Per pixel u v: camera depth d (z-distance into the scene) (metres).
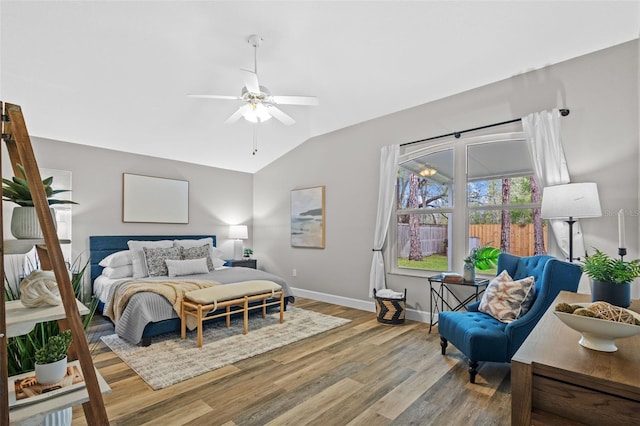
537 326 1.29
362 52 3.27
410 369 2.61
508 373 2.54
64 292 1.29
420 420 1.93
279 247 5.82
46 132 4.04
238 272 4.57
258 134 5.08
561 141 3.05
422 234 4.09
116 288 3.63
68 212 4.32
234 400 2.15
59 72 3.13
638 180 2.70
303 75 3.68
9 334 1.26
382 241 4.28
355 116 4.52
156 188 5.14
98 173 4.59
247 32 2.93
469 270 3.32
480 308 2.79
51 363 1.36
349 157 4.78
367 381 2.41
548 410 0.89
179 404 2.10
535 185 3.29
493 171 3.55
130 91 3.60
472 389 2.29
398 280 4.22
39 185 1.32
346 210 4.80
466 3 2.62
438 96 3.86
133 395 2.21
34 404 1.23
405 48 3.18
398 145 4.17
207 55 3.22
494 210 3.54
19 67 2.99
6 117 1.32
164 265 4.41
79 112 3.77
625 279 1.34
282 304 3.87
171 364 2.68
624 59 2.78
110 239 4.62
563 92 3.07
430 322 3.56
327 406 2.08
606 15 2.56
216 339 3.29
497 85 3.48
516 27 2.78
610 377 0.82
